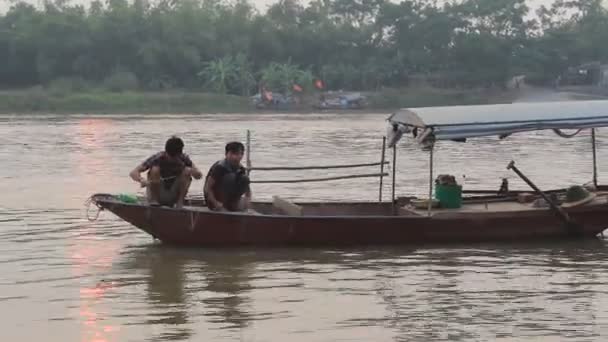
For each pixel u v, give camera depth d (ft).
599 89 318.24
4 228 52.16
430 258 43.14
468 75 335.26
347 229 45.11
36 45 318.45
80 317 32.73
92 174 84.84
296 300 35.19
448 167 91.45
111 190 71.82
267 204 48.88
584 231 47.37
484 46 333.01
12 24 335.26
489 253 44.29
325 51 347.56
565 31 352.08
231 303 34.73
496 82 336.90
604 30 351.05
